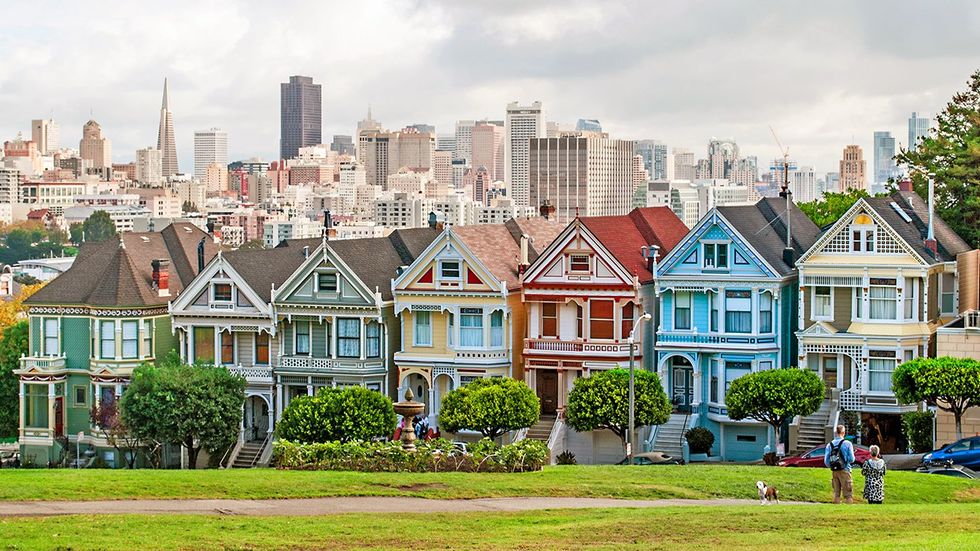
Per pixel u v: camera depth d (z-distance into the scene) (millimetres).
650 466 78812
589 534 57312
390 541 56031
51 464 116562
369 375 111250
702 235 105875
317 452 78312
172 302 116188
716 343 105438
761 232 108250
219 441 109688
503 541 55938
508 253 115500
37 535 56312
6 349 128500
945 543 52375
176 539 55781
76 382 118438
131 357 116875
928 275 102188
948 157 132000
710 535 57062
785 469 77688
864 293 102562
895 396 99250
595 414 100312
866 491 68188
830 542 55094
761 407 98562
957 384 92500
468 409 100938
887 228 102000
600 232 110812
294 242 124062
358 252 115062
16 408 127250
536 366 108812
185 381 108562
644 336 108188
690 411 107000
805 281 104000
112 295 116688
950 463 86125
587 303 107438
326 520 60156
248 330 114312
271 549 54531
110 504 65000
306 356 113250
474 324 109938
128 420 109188
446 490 69312
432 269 110438
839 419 101312
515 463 77062
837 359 103875
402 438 79688
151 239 124562
